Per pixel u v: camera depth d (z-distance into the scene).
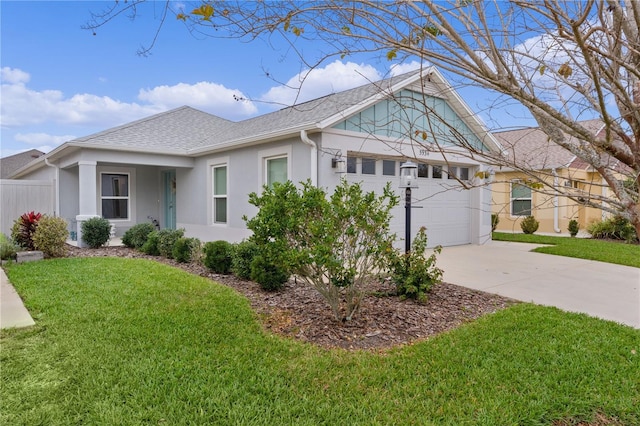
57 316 4.75
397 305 5.45
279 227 4.61
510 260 9.38
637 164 2.01
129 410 2.87
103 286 6.18
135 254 9.94
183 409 2.89
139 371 3.41
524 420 2.84
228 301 5.46
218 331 4.37
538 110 2.14
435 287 6.50
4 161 28.88
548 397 3.10
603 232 13.83
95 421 2.74
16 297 5.60
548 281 7.20
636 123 2.01
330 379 3.38
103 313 4.86
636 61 2.01
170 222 14.17
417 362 3.70
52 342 4.00
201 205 12.16
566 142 2.22
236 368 3.52
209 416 2.82
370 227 4.60
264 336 4.29
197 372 3.42
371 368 3.58
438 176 11.29
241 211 10.52
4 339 4.05
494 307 5.54
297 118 10.15
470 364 3.65
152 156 11.72
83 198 10.77
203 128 14.80
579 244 12.01
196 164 12.36
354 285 4.84
